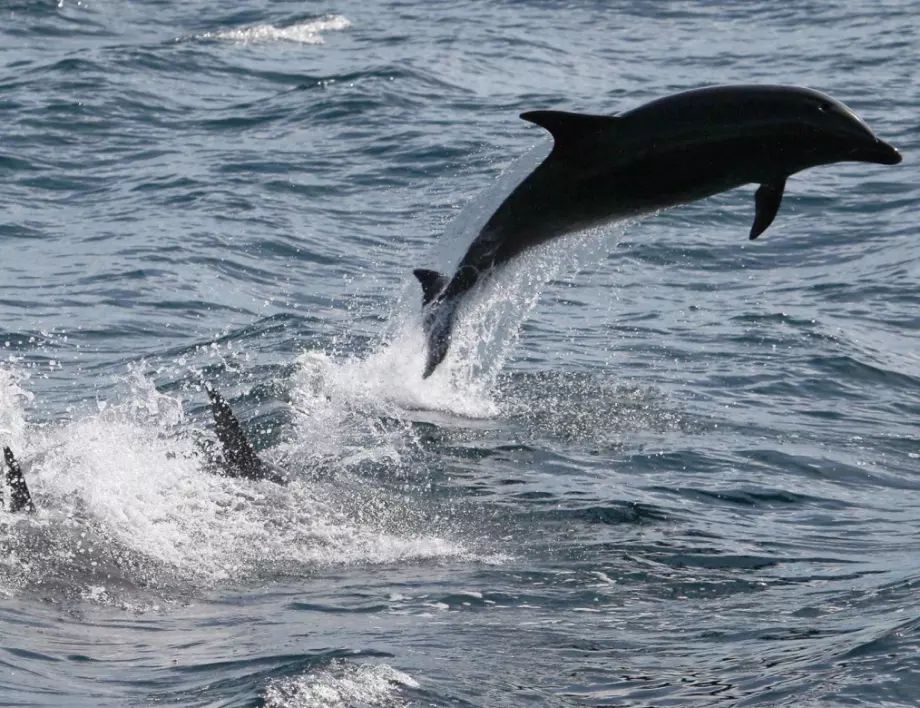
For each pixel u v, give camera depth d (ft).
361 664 79.51
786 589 101.35
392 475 128.88
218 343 175.52
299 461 130.41
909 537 116.57
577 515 120.16
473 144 274.77
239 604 95.50
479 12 426.92
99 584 95.76
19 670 79.15
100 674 79.92
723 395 159.12
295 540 108.58
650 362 170.91
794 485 130.93
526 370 165.99
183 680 78.59
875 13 411.34
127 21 408.67
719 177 119.03
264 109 303.89
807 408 155.74
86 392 155.84
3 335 176.24
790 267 215.10
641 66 355.15
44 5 410.52
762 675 79.82
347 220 234.58
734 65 355.36
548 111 121.90
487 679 79.77
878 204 241.96
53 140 277.85
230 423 117.70
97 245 217.77
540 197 127.95
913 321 189.57
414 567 105.29
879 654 80.69
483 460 135.03
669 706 75.82
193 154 271.28
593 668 82.48
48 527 101.24
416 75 328.90
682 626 91.91
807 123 115.85
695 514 122.01
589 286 204.44
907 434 148.46
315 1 444.14
